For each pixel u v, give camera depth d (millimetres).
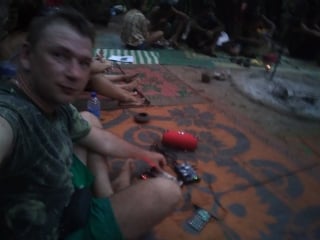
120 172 2213
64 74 964
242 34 7051
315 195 2473
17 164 927
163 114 3465
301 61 7152
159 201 1505
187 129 3217
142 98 3773
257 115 3820
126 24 5855
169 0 6551
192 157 2742
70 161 1198
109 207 1443
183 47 6625
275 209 2266
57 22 959
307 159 2988
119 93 3469
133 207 1456
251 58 6598
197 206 2172
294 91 4844
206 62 5742
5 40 3053
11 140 862
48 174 1044
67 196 1186
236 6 6914
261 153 2975
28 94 1012
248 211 2207
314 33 6809
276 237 2018
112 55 5281
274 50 7219
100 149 1800
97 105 3104
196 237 1927
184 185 2367
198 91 4289
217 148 2945
